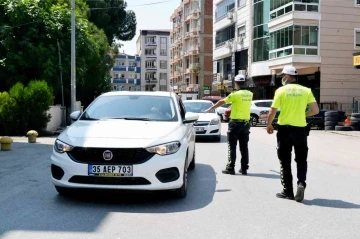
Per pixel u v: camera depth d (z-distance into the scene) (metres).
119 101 7.52
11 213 5.47
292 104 6.45
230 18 42.78
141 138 5.97
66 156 5.87
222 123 30.58
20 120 18.20
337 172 9.33
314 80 32.62
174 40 79.12
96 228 4.90
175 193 6.34
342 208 6.04
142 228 4.94
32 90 18.19
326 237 4.74
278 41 33.34
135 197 6.44
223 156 11.69
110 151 5.73
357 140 17.86
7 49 21.59
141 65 102.44
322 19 31.75
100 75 30.97
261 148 14.16
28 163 9.87
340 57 32.16
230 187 7.42
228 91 44.62
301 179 6.45
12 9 21.78
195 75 66.25
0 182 7.52
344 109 32.16
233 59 42.72
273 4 34.66
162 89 102.56
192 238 4.62
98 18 41.28
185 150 6.35
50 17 22.81
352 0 32.31
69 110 27.06
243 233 4.82
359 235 4.82
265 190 7.20
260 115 27.92
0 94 18.09
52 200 6.18
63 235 4.62
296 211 5.84
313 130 24.80
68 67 22.94
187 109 16.95
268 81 35.81
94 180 5.75
